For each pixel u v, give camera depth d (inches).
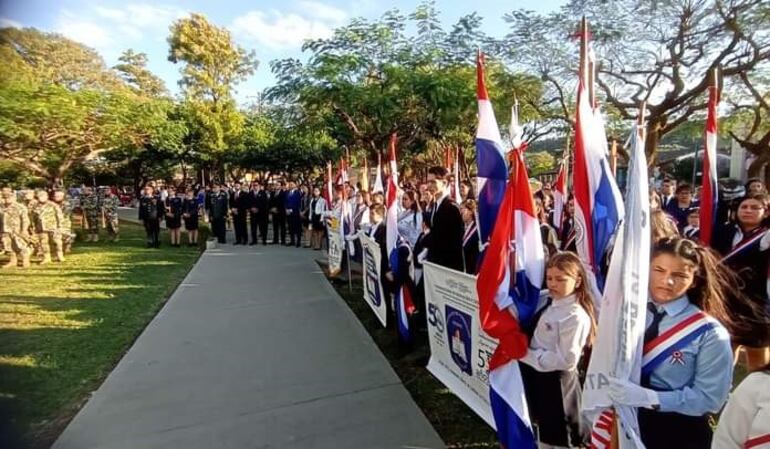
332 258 400.2
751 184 185.0
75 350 224.8
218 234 633.0
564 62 686.5
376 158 616.7
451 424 153.6
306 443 141.5
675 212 282.0
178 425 152.9
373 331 252.4
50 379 191.3
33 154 613.9
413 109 567.2
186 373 194.7
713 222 182.5
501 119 716.7
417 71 565.0
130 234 764.0
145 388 180.5
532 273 118.3
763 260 156.4
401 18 610.2
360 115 577.3
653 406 79.0
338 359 208.5
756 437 57.9
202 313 286.5
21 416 160.7
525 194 119.0
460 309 153.6
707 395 78.0
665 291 84.2
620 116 727.7
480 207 139.6
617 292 83.5
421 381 187.0
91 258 510.6
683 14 608.1
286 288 354.6
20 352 221.9
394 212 219.5
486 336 137.3
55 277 406.3
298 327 256.7
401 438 143.6
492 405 120.0
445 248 192.4
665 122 673.0
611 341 84.2
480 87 138.9
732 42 581.3
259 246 607.8
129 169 1302.9
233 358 211.2
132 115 668.1
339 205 387.9
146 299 326.3
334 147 1053.8
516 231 118.7
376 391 175.8
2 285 372.8
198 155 1178.0
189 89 1435.8
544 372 114.8
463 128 619.2
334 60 552.1
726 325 89.2
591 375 88.2
